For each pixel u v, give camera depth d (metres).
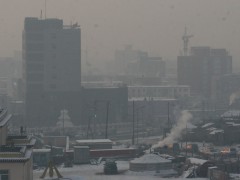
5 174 101.06
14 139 122.75
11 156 101.62
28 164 112.56
